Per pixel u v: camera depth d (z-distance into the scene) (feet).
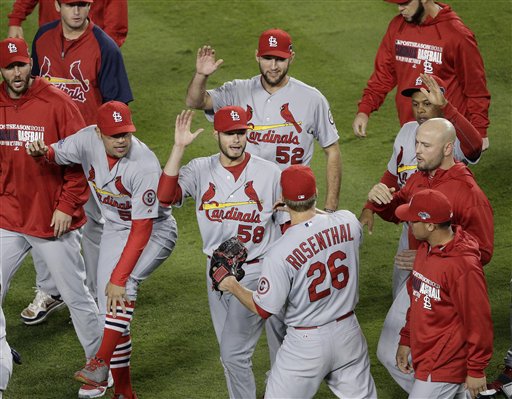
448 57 108.68
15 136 98.07
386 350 91.45
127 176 93.15
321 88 157.58
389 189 92.99
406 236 99.45
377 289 115.65
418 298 81.76
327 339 84.53
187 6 180.55
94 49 112.37
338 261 83.82
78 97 114.32
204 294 115.85
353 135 146.92
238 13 177.99
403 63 111.86
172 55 167.12
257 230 92.94
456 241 79.56
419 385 82.99
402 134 98.73
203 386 99.66
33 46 114.73
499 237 123.85
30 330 110.52
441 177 88.33
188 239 127.44
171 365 103.24
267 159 102.83
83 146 95.09
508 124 147.23
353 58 164.76
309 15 177.06
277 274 82.79
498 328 106.63
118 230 98.12
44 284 110.01
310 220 83.76
